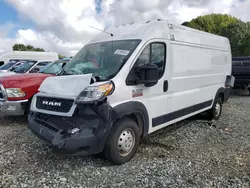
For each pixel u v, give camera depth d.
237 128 5.91
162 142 4.78
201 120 6.65
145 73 3.70
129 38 4.16
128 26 4.59
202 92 5.81
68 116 3.29
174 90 4.72
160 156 4.07
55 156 4.01
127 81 3.67
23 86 5.59
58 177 3.34
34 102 3.84
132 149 3.86
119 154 3.65
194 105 5.53
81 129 3.24
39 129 3.56
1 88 5.55
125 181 3.24
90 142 3.23
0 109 5.55
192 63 5.28
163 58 4.39
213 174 3.47
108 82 3.37
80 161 3.83
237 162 3.88
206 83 5.96
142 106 3.92
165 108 4.55
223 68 6.84
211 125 6.13
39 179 3.28
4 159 3.88
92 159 3.91
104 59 4.02
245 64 11.41
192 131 5.58
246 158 4.06
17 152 4.16
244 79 11.57
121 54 3.90
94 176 3.38
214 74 6.32
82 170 3.55
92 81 3.46
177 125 6.10
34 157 3.97
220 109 6.91
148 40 4.06
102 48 4.29
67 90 3.45
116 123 3.58
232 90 13.81
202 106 5.91
